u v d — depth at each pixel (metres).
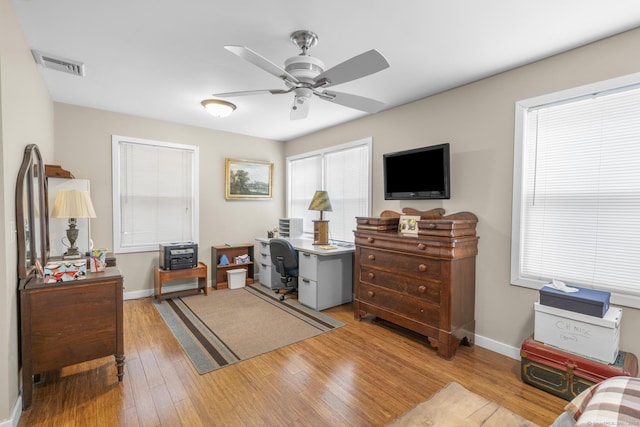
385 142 3.56
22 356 1.80
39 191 2.39
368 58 1.61
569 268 2.24
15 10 1.75
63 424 1.70
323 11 1.75
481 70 2.50
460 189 2.83
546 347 2.04
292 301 3.91
